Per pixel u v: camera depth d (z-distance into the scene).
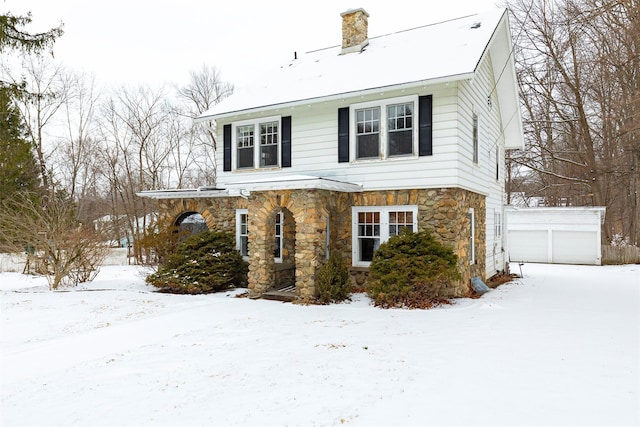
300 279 10.18
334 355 5.79
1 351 6.75
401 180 10.49
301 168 12.00
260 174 12.72
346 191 10.99
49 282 13.11
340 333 7.04
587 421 3.62
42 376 5.46
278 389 4.61
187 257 12.19
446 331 6.97
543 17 22.38
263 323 8.00
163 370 5.46
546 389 4.38
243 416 3.96
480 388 4.44
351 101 11.17
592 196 23.28
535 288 12.15
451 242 9.90
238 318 8.54
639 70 14.05
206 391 4.66
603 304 9.43
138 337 7.32
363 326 7.50
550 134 26.23
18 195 17.56
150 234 14.04
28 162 20.67
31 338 7.52
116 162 28.91
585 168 23.75
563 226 21.44
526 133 26.47
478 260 12.09
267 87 13.73
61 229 13.12
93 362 5.97
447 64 10.02
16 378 5.43
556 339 6.38
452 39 11.87
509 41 12.73
